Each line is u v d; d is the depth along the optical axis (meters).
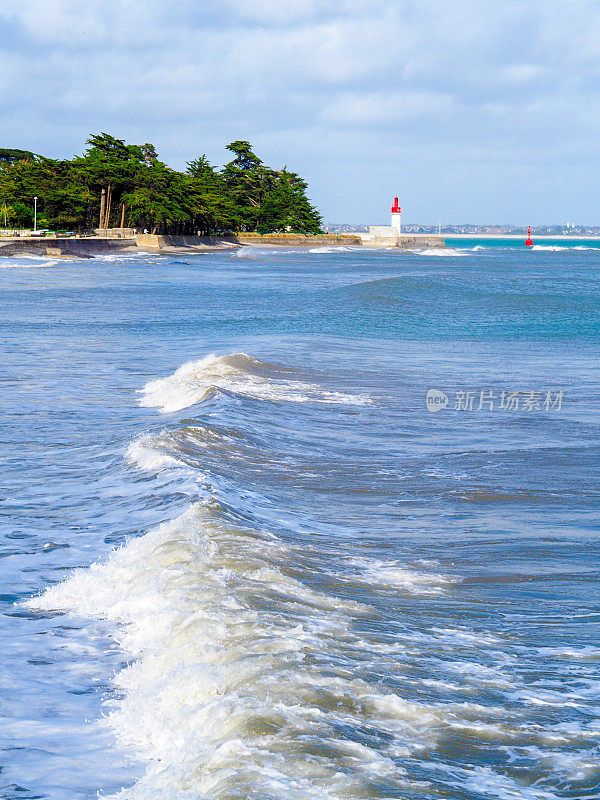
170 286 130.62
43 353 52.44
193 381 38.19
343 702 9.48
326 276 164.62
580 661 11.44
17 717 9.86
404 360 50.28
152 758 8.88
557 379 43.72
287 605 12.97
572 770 8.13
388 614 13.27
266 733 8.56
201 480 20.95
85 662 11.52
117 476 22.69
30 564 15.95
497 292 109.94
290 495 21.66
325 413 33.22
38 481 22.58
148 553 15.51
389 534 18.59
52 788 8.23
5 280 138.25
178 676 10.19
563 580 15.62
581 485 23.22
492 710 9.57
